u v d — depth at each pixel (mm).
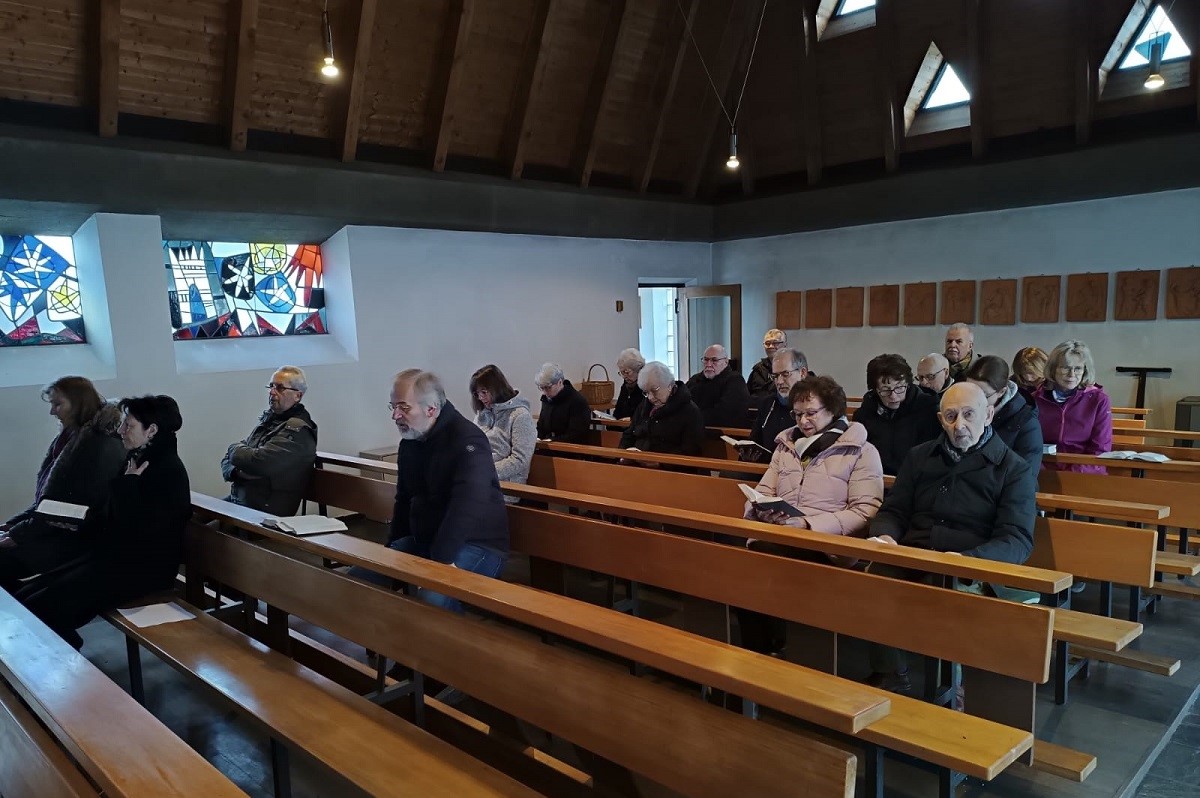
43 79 5074
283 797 2186
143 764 1532
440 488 3188
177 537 3238
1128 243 7223
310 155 6398
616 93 8234
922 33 7570
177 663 2480
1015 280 7906
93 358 5699
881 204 8492
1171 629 3580
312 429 4488
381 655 2453
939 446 2951
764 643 3146
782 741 1516
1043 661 1931
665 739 1707
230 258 6578
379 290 7102
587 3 7320
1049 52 7086
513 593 2131
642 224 9156
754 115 9133
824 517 3031
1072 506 2977
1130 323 7301
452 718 2619
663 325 12898
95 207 5348
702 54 8461
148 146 5473
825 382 3303
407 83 6703
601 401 8570
